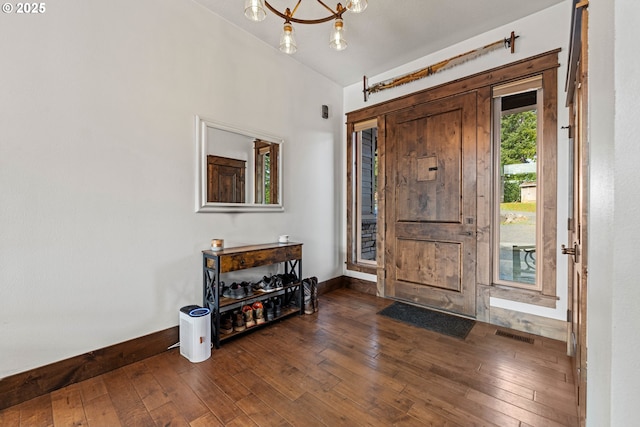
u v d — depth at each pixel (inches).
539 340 92.0
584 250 46.2
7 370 61.1
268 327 102.5
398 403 62.5
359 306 125.2
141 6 80.3
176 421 57.2
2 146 60.2
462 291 112.8
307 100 134.5
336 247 153.3
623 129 17.9
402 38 110.2
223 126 99.8
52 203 66.4
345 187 156.7
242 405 61.9
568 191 89.4
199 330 79.7
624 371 17.9
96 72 72.4
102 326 74.0
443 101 117.7
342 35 77.7
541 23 94.5
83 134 70.5
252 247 105.3
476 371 74.5
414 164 126.7
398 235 132.3
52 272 66.7
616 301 18.3
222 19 99.8
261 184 113.8
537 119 98.4
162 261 85.4
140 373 73.9
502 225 107.3
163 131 85.2
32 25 63.5
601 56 23.3
